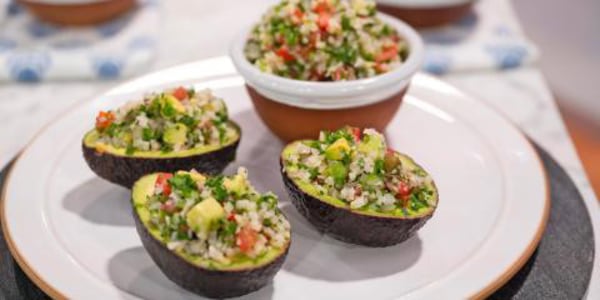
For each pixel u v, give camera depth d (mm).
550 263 551
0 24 931
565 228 583
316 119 627
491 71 877
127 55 861
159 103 596
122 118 600
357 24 642
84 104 690
